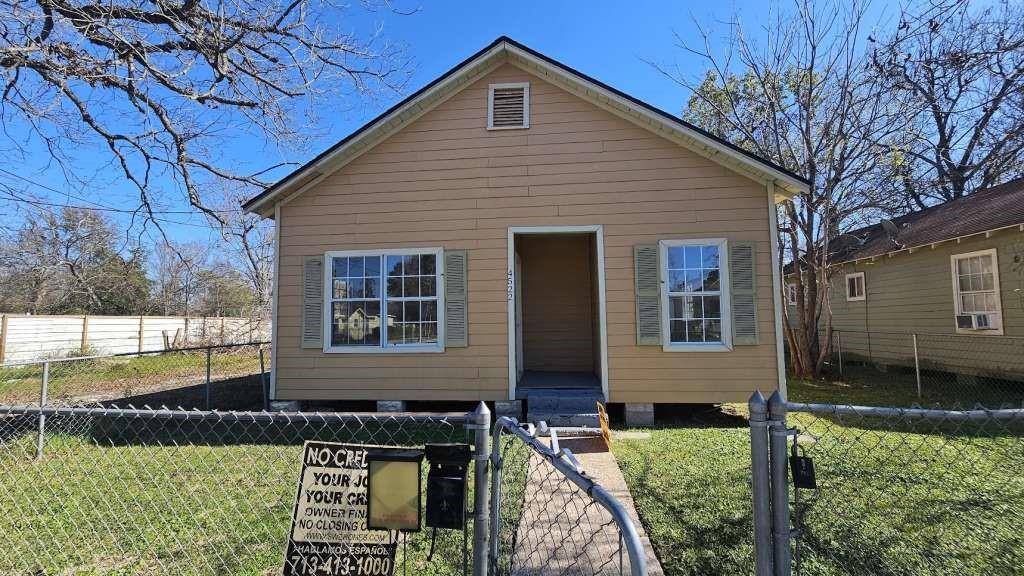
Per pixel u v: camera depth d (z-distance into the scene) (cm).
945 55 1266
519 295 919
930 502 374
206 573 300
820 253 1423
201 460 532
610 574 291
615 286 757
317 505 213
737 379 724
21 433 614
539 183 783
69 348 1709
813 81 1217
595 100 780
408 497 207
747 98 1388
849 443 552
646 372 739
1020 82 1374
